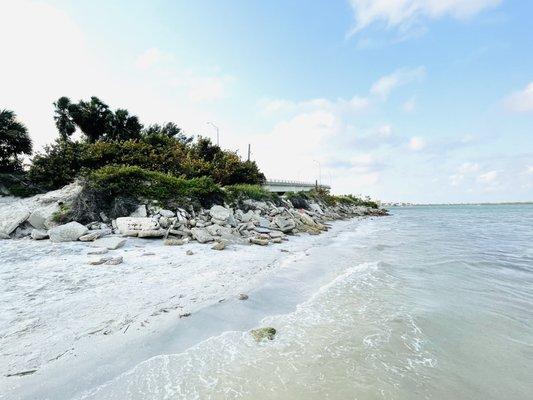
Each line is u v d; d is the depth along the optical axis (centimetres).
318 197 4672
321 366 455
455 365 474
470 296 815
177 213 1638
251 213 2098
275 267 1054
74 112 3344
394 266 1163
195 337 526
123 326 543
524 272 1113
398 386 414
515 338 571
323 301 747
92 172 1780
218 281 837
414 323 624
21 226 1359
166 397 371
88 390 376
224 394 381
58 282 770
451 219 5350
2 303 627
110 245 1166
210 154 3456
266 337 535
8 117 2588
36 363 422
